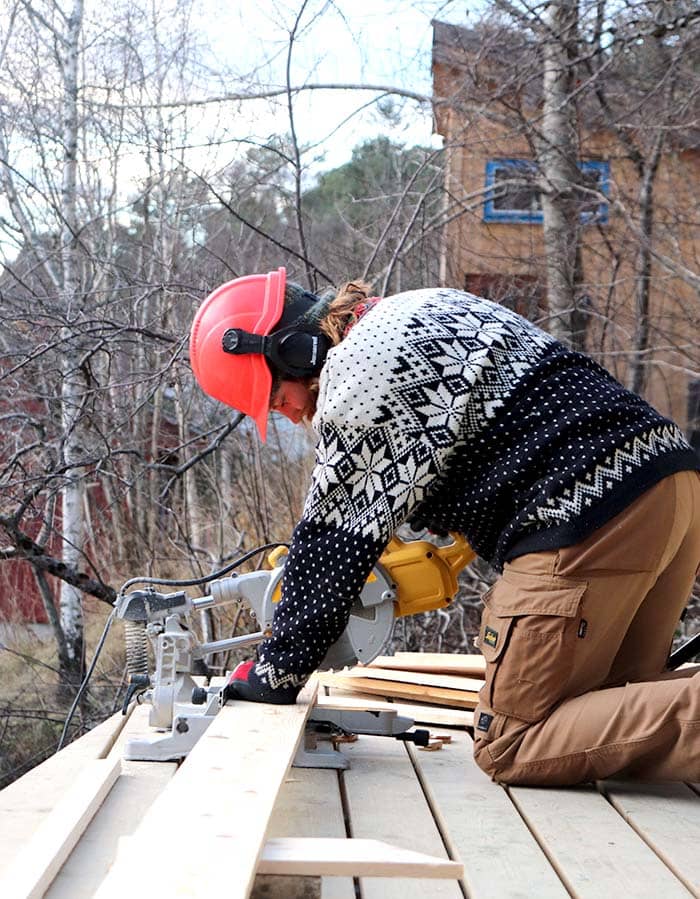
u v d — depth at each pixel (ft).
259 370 7.97
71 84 26.40
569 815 6.89
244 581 8.54
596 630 7.13
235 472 21.68
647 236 23.48
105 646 24.38
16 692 22.81
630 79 23.76
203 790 5.45
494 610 7.44
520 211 24.45
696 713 6.79
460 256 24.03
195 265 22.74
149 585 8.91
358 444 7.13
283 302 7.99
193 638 8.50
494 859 6.02
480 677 11.10
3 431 20.56
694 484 7.41
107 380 18.54
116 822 6.47
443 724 9.57
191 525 22.21
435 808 7.02
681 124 22.75
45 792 7.15
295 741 6.58
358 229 23.85
